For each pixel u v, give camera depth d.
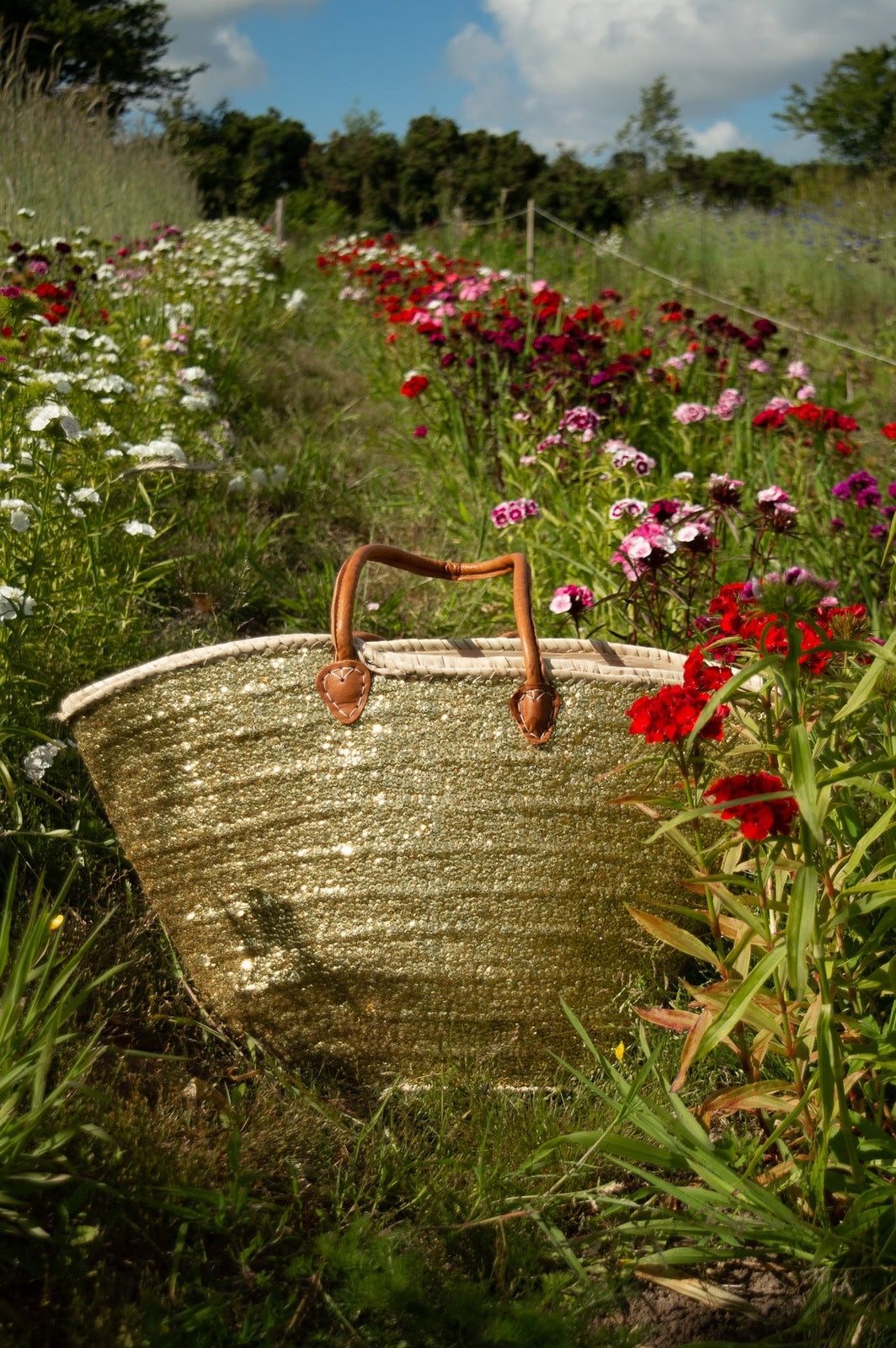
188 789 1.83
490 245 13.60
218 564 3.62
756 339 5.58
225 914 1.86
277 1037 1.89
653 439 5.16
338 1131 1.74
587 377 5.00
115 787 1.91
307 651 1.78
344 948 1.81
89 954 2.01
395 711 1.77
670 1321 1.48
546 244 13.95
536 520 4.07
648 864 1.86
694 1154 1.56
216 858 1.84
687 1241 1.57
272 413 5.71
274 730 1.79
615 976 1.88
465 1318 1.39
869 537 3.65
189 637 3.16
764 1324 1.46
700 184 19.94
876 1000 1.84
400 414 6.12
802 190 16.69
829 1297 1.44
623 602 3.02
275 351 7.31
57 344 3.37
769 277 11.48
